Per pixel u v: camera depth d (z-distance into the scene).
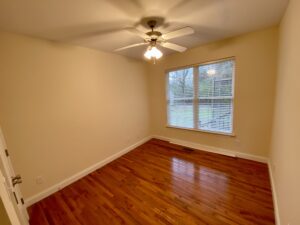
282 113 1.68
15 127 1.89
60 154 2.34
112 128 3.17
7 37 1.80
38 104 2.08
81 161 2.63
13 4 1.37
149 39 1.96
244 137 2.82
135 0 1.44
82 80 2.59
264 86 2.49
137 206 1.89
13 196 0.99
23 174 1.96
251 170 2.48
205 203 1.86
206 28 2.22
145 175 2.55
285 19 1.73
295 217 1.01
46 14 1.58
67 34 2.07
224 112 3.01
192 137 3.57
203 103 3.28
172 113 3.88
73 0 1.38
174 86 3.72
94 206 1.93
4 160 1.21
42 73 2.11
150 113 4.22
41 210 1.91
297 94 1.12
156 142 4.03
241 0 1.53
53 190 2.24
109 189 2.25
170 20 1.88
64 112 2.37
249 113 2.70
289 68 1.42
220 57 2.83
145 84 3.98
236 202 1.85
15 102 1.88
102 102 2.94
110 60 3.06
